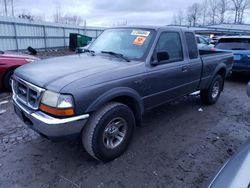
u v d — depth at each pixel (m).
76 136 2.79
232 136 4.09
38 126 2.73
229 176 1.55
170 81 3.96
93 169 3.03
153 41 3.68
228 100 6.23
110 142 3.14
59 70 3.06
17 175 2.88
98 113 2.90
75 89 2.63
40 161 3.17
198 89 5.00
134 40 3.84
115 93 2.98
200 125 4.50
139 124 3.65
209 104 5.66
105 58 3.68
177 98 4.38
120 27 4.34
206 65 4.96
